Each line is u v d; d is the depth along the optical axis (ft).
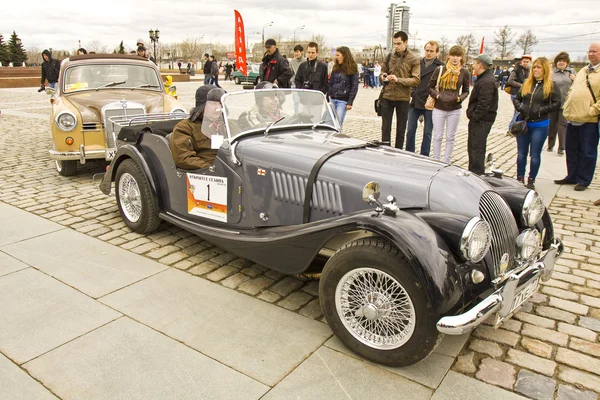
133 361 9.27
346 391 8.54
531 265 9.92
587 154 21.20
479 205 10.11
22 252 14.25
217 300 11.69
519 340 10.23
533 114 21.16
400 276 8.52
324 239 9.82
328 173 10.96
